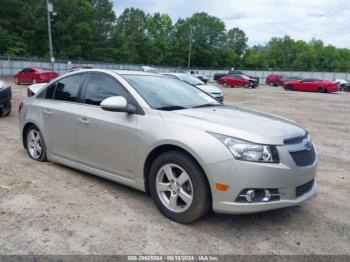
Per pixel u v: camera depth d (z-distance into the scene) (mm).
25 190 4355
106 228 3451
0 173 4953
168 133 3582
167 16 96750
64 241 3182
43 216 3654
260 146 3250
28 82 25281
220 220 3713
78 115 4562
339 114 14609
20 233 3293
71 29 64500
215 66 98000
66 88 5031
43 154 5387
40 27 58562
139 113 3943
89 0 74812
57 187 4492
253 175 3191
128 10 85812
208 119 3627
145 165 3852
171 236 3342
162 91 4410
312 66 108812
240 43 113562
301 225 3695
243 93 27625
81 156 4641
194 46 95062
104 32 76062
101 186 4578
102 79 4555
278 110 15453
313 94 30031
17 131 7922
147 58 85125
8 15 56688
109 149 4199
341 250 3227
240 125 3506
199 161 3330
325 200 4445
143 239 3270
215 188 3287
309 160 3617
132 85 4230
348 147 7805
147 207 3973
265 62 111562
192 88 5051
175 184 3598
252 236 3412
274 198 3316
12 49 54625
